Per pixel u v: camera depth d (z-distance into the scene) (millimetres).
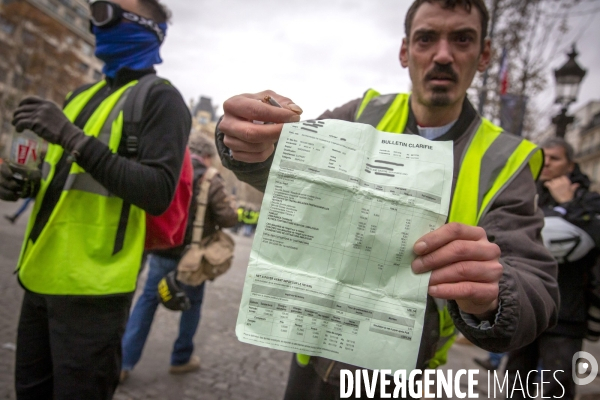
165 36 1807
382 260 793
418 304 782
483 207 1135
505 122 7914
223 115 955
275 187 805
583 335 2291
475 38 1247
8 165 1418
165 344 3471
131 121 1432
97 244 1372
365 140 840
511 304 834
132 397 2486
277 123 847
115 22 1595
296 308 776
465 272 759
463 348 4750
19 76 34562
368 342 778
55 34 34969
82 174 1398
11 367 2537
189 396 2600
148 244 1606
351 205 802
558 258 2219
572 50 6348
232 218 2904
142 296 2764
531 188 1156
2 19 32969
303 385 1337
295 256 791
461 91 1262
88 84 1795
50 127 1302
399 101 1421
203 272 2836
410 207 801
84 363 1328
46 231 1346
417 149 837
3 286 4105
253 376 3047
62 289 1324
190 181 1710
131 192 1327
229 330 4039
